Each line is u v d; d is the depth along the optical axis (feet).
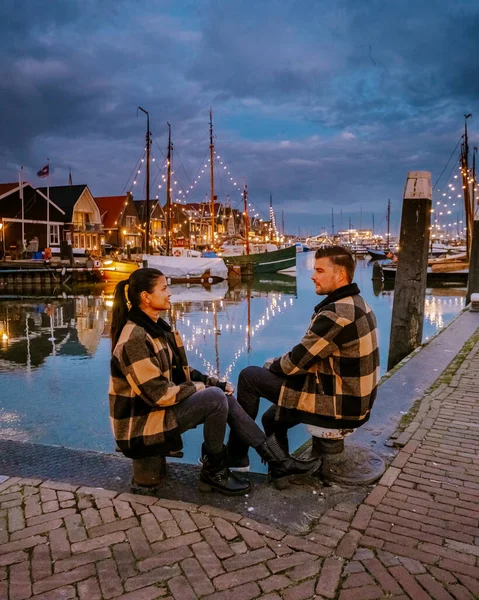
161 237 195.62
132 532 9.04
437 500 10.16
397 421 14.89
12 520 9.48
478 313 38.45
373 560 8.25
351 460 11.63
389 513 9.67
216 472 10.50
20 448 13.17
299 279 136.15
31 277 116.57
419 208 26.12
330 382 10.48
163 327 10.98
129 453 10.10
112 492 10.47
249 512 9.84
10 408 24.02
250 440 10.73
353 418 10.52
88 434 20.48
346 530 9.11
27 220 142.10
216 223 255.09
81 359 36.14
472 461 11.96
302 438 19.20
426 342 27.32
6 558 8.36
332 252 10.32
